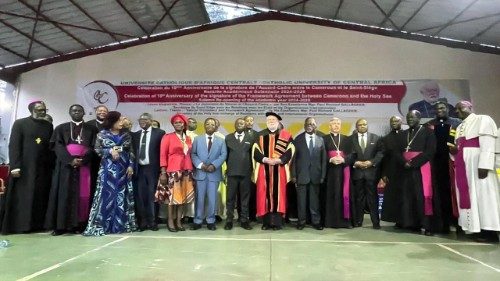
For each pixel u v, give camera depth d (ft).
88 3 21.54
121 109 26.08
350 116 24.88
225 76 25.96
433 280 7.02
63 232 13.03
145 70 26.45
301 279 6.93
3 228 12.75
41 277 6.95
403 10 22.53
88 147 13.32
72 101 26.48
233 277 6.99
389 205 14.78
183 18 25.45
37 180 13.61
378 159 14.89
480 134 12.19
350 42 25.76
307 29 26.16
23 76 26.96
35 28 22.94
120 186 13.16
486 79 24.75
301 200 14.67
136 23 24.76
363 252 9.76
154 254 9.21
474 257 9.25
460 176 12.52
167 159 13.98
